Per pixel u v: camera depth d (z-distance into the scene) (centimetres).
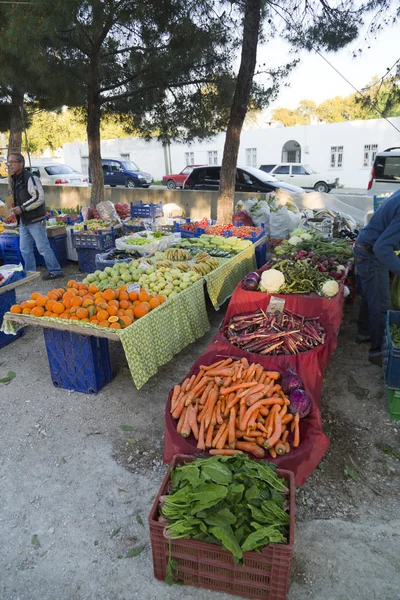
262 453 231
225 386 271
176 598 198
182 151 2711
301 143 2380
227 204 802
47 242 633
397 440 304
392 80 716
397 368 308
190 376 300
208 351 324
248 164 2597
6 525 242
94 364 354
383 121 2133
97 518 245
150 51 773
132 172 1962
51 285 637
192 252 557
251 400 253
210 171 1277
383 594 199
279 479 202
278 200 795
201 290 438
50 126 3606
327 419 329
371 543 226
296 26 705
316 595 200
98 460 289
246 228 658
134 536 233
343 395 360
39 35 586
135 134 1043
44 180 1848
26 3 584
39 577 212
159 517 189
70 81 774
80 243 680
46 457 293
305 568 212
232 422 244
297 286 406
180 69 816
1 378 394
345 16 678
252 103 861
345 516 243
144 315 343
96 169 948
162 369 406
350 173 2303
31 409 346
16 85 794
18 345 462
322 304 375
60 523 242
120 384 379
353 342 457
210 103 880
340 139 2270
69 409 344
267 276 402
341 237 657
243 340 329
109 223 750
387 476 273
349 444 301
